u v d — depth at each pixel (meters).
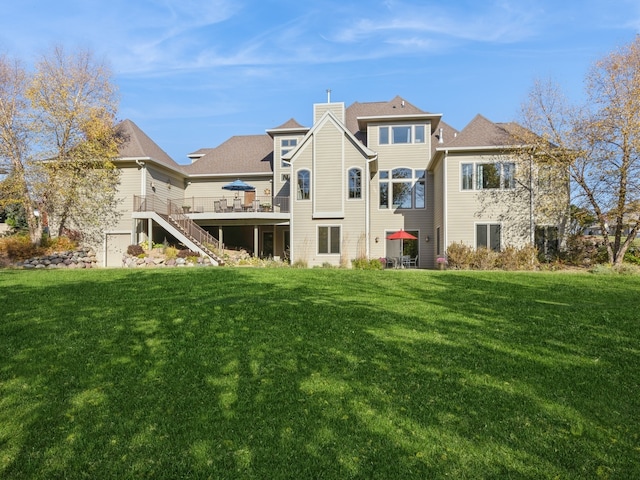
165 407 4.59
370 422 4.22
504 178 21.02
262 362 5.78
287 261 24.80
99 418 4.38
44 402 4.73
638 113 19.27
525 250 19.64
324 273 15.10
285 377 5.30
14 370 5.60
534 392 4.91
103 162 23.78
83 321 7.83
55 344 6.56
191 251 22.77
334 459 3.64
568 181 20.61
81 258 23.31
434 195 25.22
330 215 24.02
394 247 25.72
